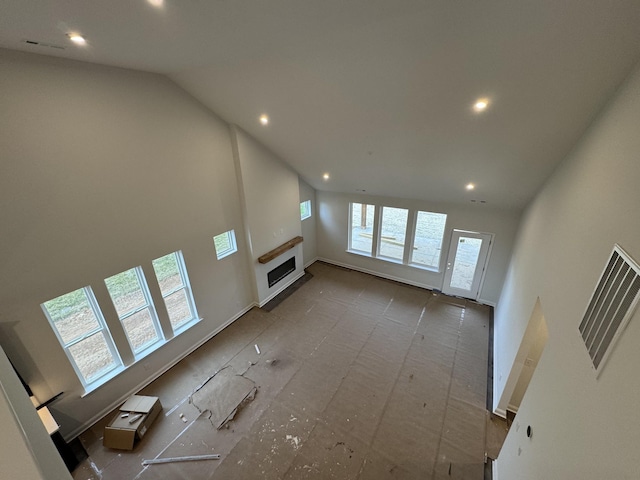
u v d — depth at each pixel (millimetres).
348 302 6281
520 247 4535
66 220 3154
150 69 3391
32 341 3117
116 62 3029
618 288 1453
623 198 1602
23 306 2998
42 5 1563
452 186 4941
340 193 7117
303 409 3928
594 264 1824
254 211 5441
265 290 6191
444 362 4676
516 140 3219
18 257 2883
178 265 4586
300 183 6879
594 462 1346
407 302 6250
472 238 5844
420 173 4789
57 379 3381
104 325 3783
